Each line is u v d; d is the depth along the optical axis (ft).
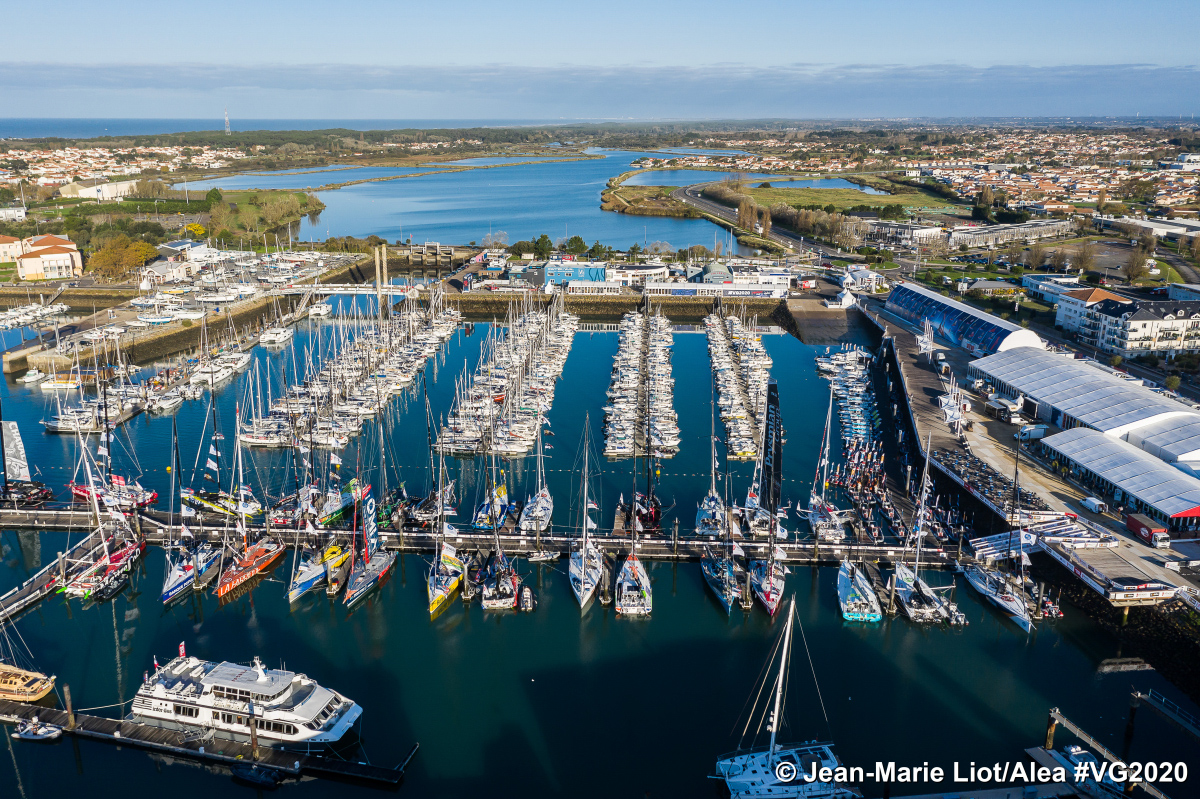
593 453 525.75
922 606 353.10
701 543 405.80
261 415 575.38
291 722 272.10
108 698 299.38
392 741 281.33
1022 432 510.99
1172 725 289.12
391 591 374.63
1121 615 339.57
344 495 442.91
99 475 475.72
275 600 367.86
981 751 276.82
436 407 616.39
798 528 423.64
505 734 286.46
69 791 259.80
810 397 643.45
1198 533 385.50
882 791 255.70
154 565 392.47
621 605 353.92
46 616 353.72
